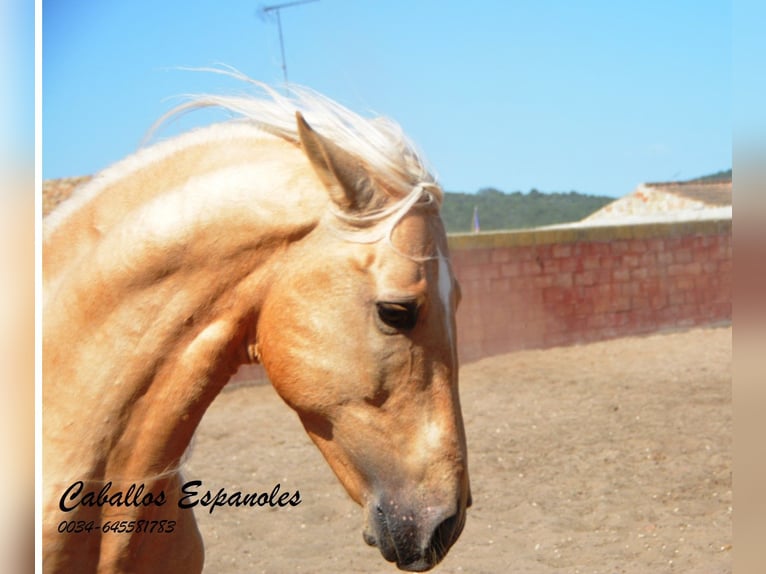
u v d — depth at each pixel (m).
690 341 13.84
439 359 2.16
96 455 2.25
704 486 6.52
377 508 2.15
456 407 2.19
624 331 14.57
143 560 2.40
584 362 12.35
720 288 15.53
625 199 33.22
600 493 6.43
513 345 13.58
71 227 2.37
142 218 2.27
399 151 2.22
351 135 2.22
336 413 2.17
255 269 2.22
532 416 9.02
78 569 2.28
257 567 5.18
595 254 14.36
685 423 8.44
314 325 2.16
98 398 2.25
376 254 2.13
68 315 2.28
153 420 2.27
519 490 6.56
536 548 5.37
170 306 2.24
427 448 2.14
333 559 5.31
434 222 2.21
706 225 15.39
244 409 9.91
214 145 2.34
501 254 13.59
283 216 2.20
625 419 8.71
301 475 7.09
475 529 5.75
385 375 2.13
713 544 5.30
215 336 2.25
